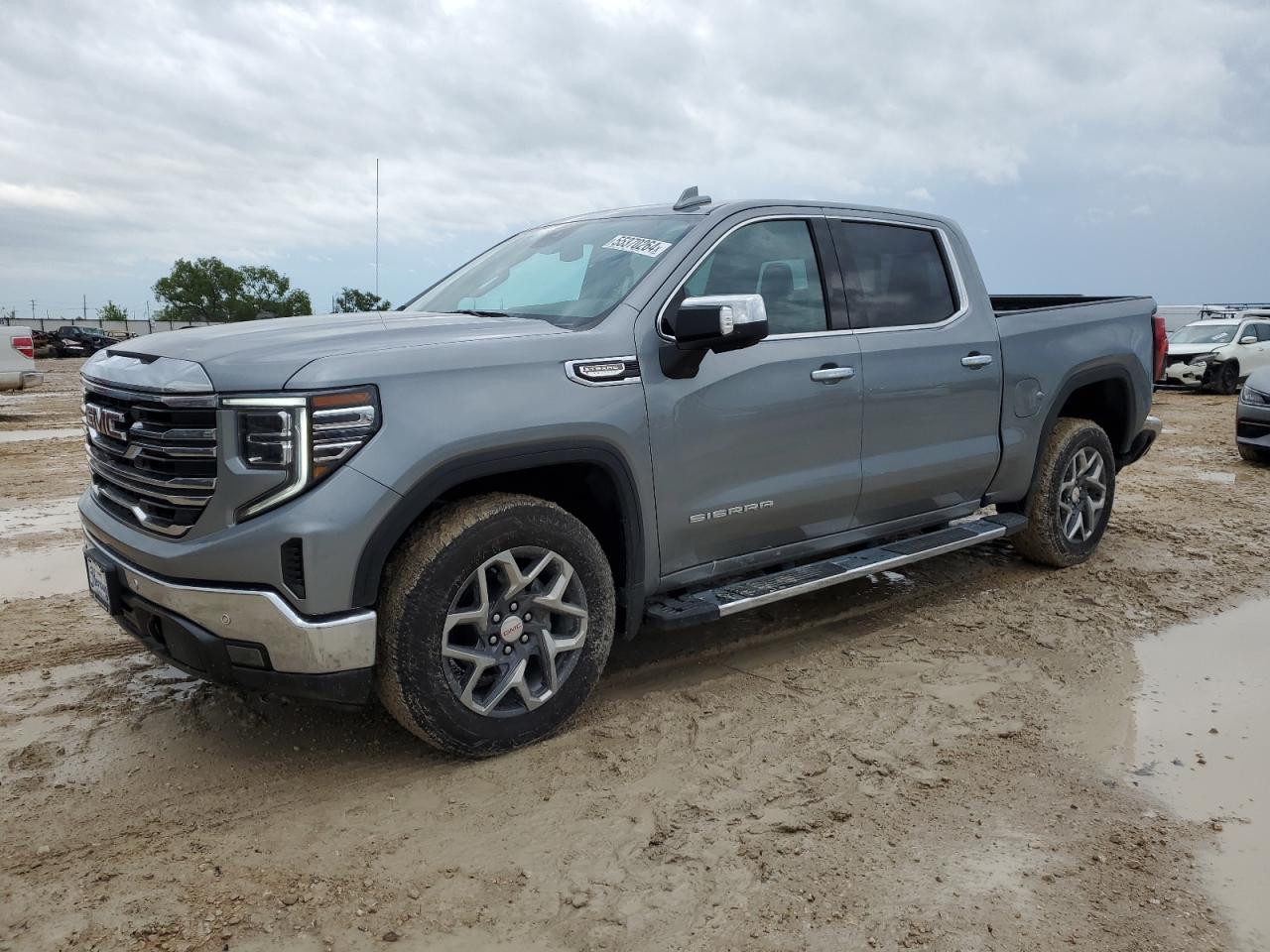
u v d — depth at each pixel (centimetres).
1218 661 420
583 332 339
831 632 458
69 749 332
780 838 277
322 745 337
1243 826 287
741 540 391
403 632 296
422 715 304
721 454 371
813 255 418
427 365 298
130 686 387
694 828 282
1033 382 507
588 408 328
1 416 1518
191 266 11075
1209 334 2062
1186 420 1429
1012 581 540
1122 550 608
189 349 304
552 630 339
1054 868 263
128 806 295
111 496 326
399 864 265
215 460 284
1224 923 241
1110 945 231
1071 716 363
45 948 228
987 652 430
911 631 459
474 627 315
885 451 436
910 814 291
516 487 354
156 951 227
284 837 278
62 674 398
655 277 363
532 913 243
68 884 254
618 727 351
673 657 423
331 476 281
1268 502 779
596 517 360
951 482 472
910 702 374
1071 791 306
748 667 412
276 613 281
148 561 299
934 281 473
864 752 331
